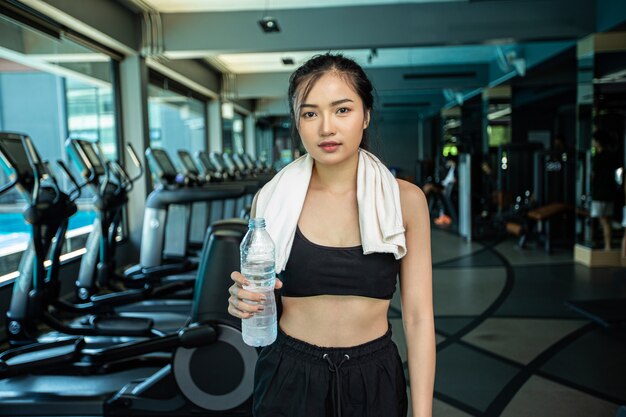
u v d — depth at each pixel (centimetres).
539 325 402
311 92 102
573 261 648
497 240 827
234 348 223
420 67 1067
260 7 635
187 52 646
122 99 652
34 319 322
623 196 607
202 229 582
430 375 109
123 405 245
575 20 606
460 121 1285
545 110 1441
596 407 267
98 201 411
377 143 124
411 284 112
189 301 461
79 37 538
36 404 252
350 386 107
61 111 624
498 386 293
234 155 956
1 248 464
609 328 389
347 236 109
